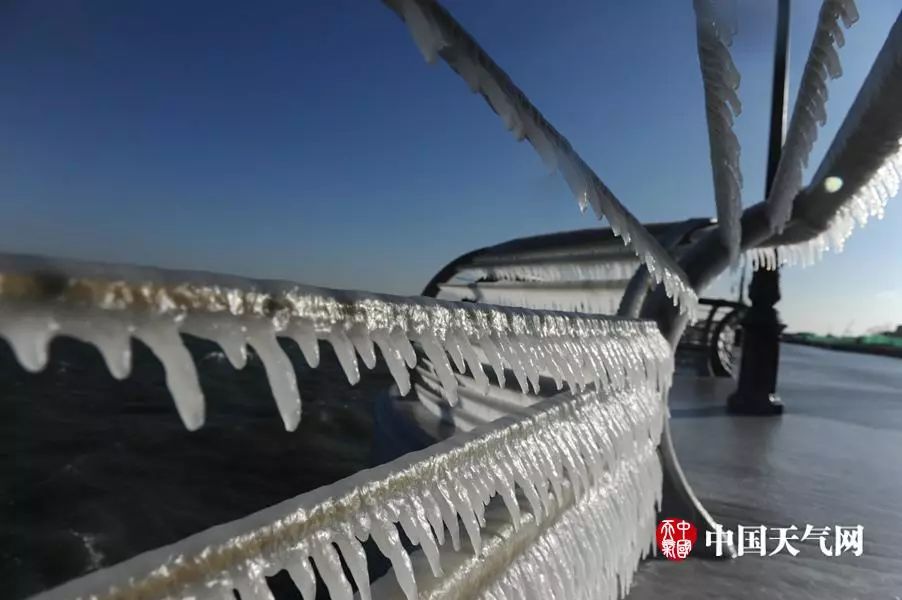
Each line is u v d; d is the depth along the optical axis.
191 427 0.63
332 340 0.86
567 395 2.23
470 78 1.18
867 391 13.41
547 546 1.97
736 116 2.29
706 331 15.53
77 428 11.99
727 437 7.24
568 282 5.74
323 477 9.83
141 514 8.02
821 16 2.19
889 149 2.96
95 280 0.58
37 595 0.69
